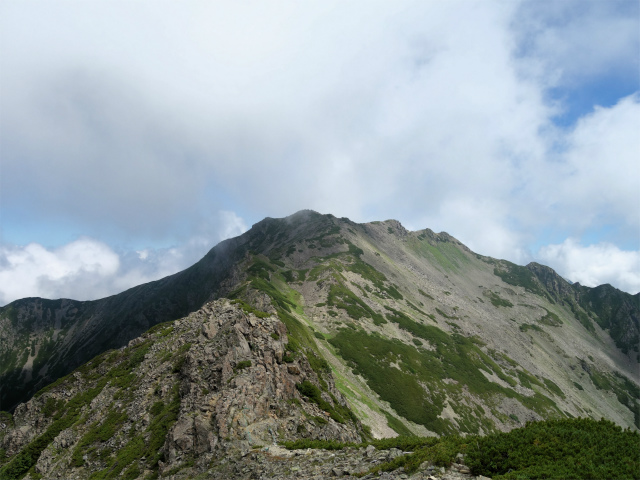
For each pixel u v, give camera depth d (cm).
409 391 9331
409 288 18962
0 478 4747
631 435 1462
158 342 6600
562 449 1470
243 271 15388
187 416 3394
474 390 10988
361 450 2286
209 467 2688
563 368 18762
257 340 4569
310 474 2042
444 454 1658
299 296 14000
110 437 4441
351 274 16875
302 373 4709
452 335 14862
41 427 5894
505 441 1644
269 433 3108
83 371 7000
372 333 11856
